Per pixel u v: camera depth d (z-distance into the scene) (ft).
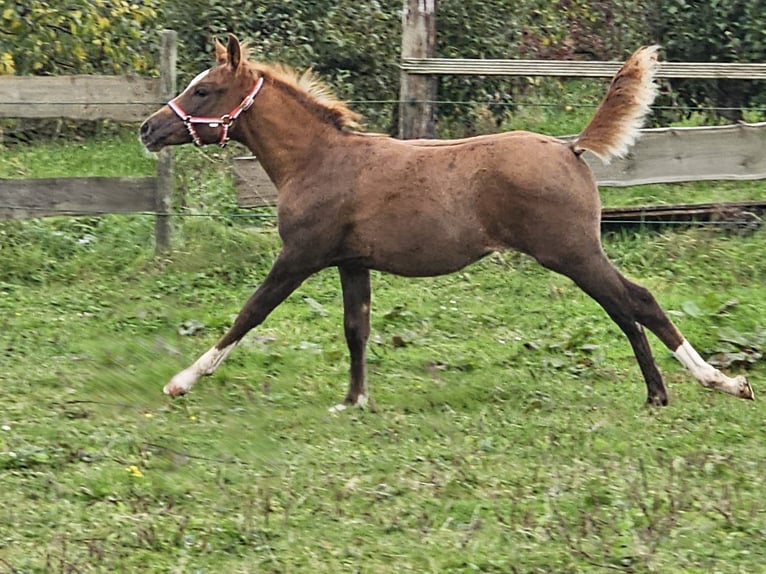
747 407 28.35
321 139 28.55
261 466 24.62
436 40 45.09
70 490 22.95
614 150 27.61
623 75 27.40
